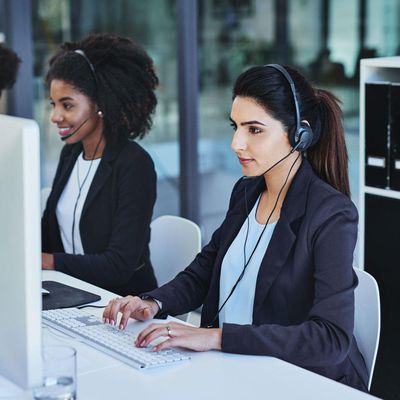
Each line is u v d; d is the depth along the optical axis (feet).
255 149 7.39
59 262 9.95
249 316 7.73
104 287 10.31
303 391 6.10
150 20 15.40
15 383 5.72
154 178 10.66
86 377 6.36
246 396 6.00
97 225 10.57
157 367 6.52
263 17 14.89
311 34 14.38
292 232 7.41
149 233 10.68
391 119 9.72
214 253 8.59
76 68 10.57
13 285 5.48
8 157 5.36
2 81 13.10
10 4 16.16
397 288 10.07
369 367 7.74
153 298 8.00
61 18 16.53
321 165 7.75
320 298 7.00
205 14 14.78
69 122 10.69
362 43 13.75
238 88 7.45
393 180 9.85
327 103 7.70
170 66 15.31
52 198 11.03
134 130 10.82
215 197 15.38
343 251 7.09
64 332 7.45
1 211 5.51
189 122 14.35
